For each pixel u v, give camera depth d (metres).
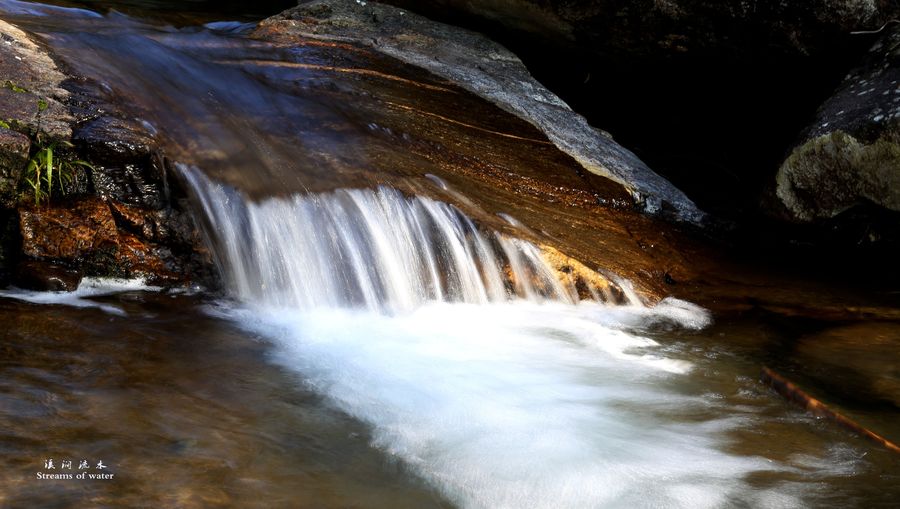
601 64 8.62
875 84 6.74
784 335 5.42
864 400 4.46
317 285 5.29
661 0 7.53
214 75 6.74
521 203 6.43
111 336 4.36
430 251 5.59
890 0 6.96
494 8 8.55
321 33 8.46
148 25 8.02
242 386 4.00
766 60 7.62
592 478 3.49
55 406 3.50
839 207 6.88
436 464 3.48
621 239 6.54
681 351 5.08
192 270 5.24
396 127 6.74
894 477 3.64
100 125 5.36
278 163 5.72
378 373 4.36
